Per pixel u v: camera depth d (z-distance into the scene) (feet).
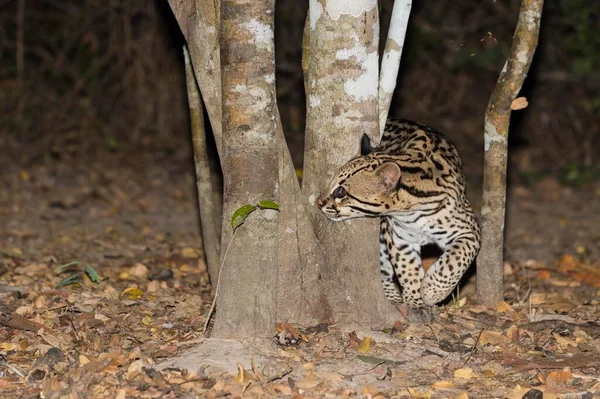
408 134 37.70
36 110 83.66
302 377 28.19
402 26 32.99
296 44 82.48
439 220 35.17
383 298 33.19
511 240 58.59
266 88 28.63
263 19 28.25
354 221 32.73
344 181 32.30
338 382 27.96
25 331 32.76
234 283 29.81
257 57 28.32
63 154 79.15
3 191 68.03
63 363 29.37
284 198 31.42
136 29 84.84
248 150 28.81
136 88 84.84
